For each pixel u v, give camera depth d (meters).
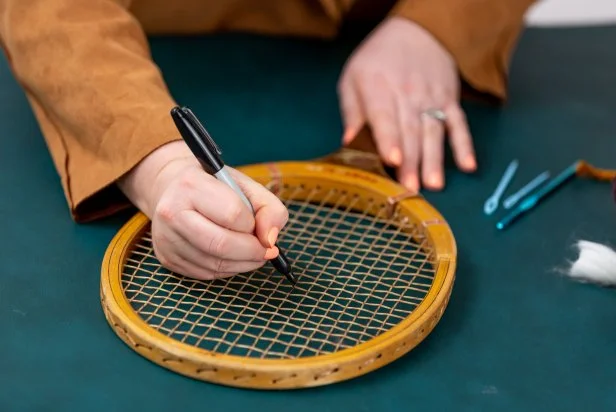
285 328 0.68
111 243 0.74
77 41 0.83
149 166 0.76
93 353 0.67
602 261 0.78
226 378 0.63
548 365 0.67
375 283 0.74
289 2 1.26
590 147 1.03
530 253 0.82
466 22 1.07
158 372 0.65
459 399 0.64
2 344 0.67
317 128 1.04
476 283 0.77
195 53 1.22
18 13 0.85
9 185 0.90
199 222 0.66
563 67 1.26
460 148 0.98
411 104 1.00
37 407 0.61
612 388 0.65
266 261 0.73
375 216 0.85
